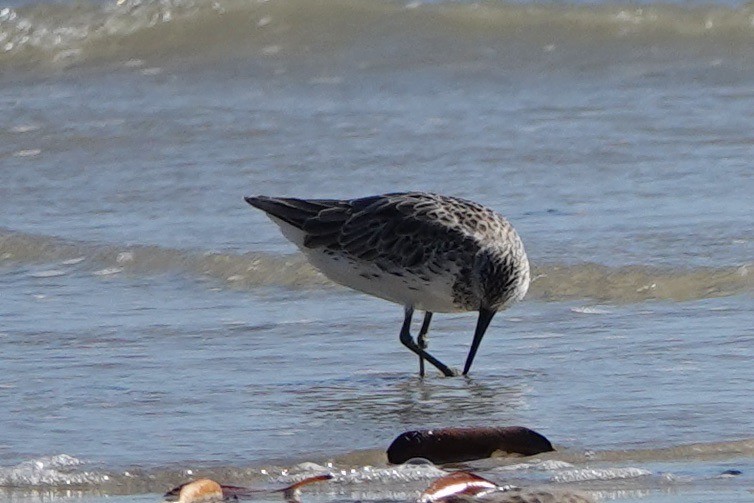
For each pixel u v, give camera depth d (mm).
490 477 9141
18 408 10828
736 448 9625
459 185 17891
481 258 12414
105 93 23797
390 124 21000
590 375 11578
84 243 16219
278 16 26500
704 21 25562
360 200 13172
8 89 24438
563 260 14781
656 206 16641
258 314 13875
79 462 9461
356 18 26328
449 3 26453
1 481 9125
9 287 15031
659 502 8672
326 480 9062
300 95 23188
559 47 25125
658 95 22188
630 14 25844
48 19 26719
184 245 16016
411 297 12766
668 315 13297
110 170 19359
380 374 12000
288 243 15984
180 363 12188
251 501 8773
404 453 9547
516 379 11680
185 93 23594
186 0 26812
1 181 19031
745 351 11984
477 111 21656
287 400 11117
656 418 10297
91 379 11664
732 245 15055
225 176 18766
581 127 20422
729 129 20016
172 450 9750
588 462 9445
